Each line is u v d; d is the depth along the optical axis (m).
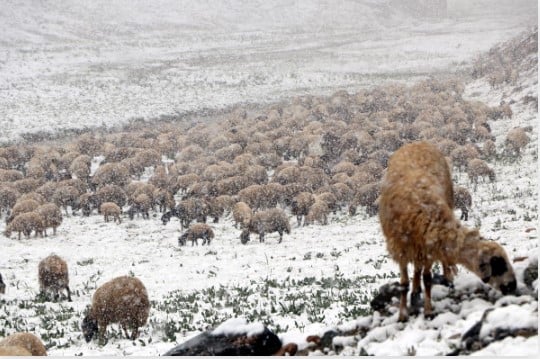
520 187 24.30
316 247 20.42
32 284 18.27
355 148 33.59
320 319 10.84
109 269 19.58
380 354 7.08
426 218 7.18
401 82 56.56
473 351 6.62
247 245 21.70
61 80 56.47
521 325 6.62
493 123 37.81
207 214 25.31
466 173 28.23
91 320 12.19
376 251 18.64
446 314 7.56
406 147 8.28
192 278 17.83
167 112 48.03
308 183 26.86
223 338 8.09
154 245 22.47
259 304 13.66
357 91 54.03
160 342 11.48
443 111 38.00
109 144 35.94
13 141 40.31
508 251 13.04
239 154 32.94
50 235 24.27
